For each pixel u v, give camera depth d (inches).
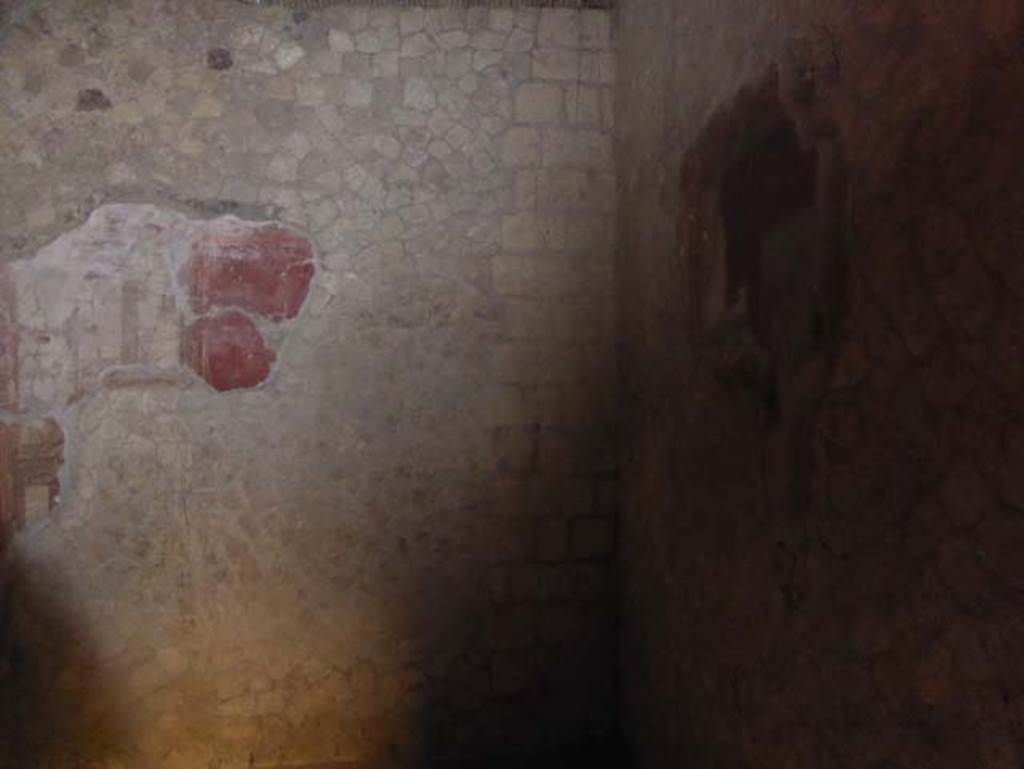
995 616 41.8
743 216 74.0
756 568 71.8
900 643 50.1
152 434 114.1
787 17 65.1
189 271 114.5
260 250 115.8
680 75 92.0
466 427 119.4
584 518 120.8
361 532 118.1
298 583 117.0
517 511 120.3
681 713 92.2
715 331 81.4
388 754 118.4
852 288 55.2
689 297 89.3
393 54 118.5
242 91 115.8
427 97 118.9
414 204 118.6
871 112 53.0
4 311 111.0
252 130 115.9
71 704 113.2
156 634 114.7
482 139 119.4
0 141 111.0
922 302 47.8
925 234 47.4
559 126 120.6
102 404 113.1
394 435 118.5
